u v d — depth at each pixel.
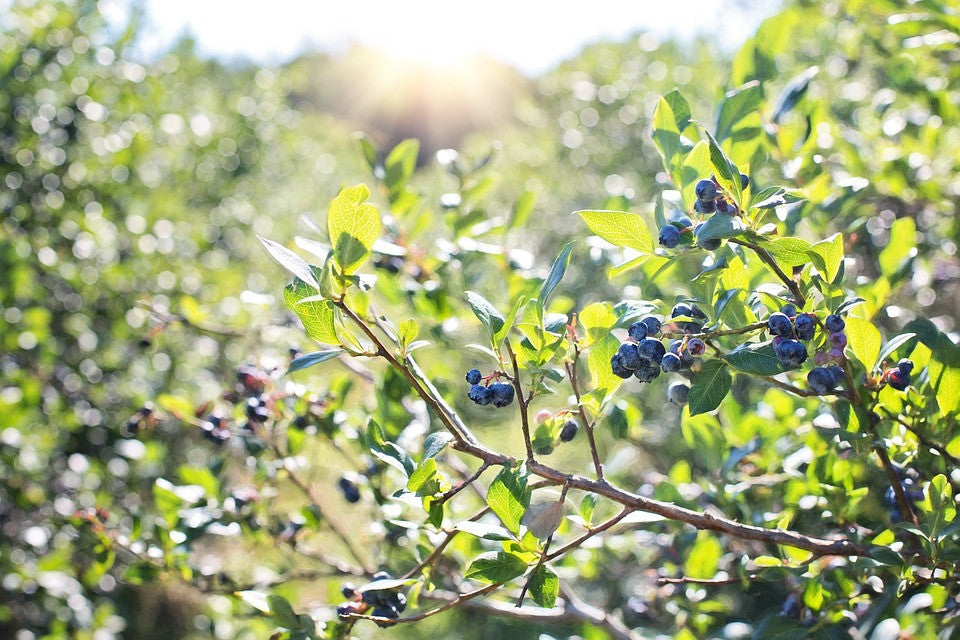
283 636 0.84
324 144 5.10
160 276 2.33
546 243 2.71
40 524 1.80
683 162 0.80
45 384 2.01
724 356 0.73
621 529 1.05
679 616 1.02
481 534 0.75
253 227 3.13
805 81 0.94
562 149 3.02
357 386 1.33
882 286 0.89
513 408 1.63
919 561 0.81
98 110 2.34
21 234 2.12
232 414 1.09
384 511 0.94
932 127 1.15
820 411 0.94
